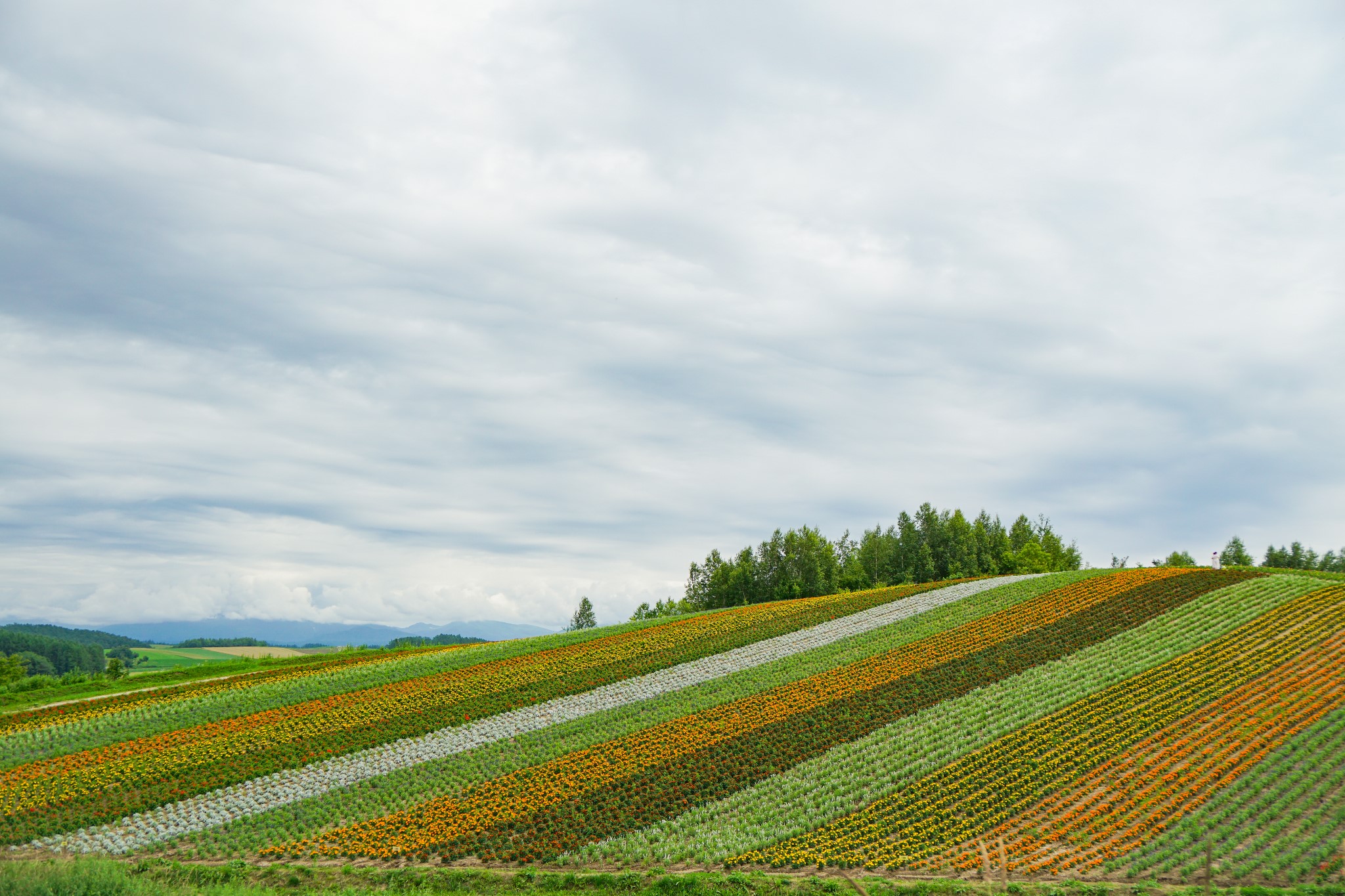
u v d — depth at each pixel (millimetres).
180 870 28359
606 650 63125
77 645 154375
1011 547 127062
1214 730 35750
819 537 119750
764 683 50375
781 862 27328
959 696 44125
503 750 41250
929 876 26031
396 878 27500
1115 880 24984
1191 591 59406
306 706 50156
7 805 35469
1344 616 49438
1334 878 23922
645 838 30219
